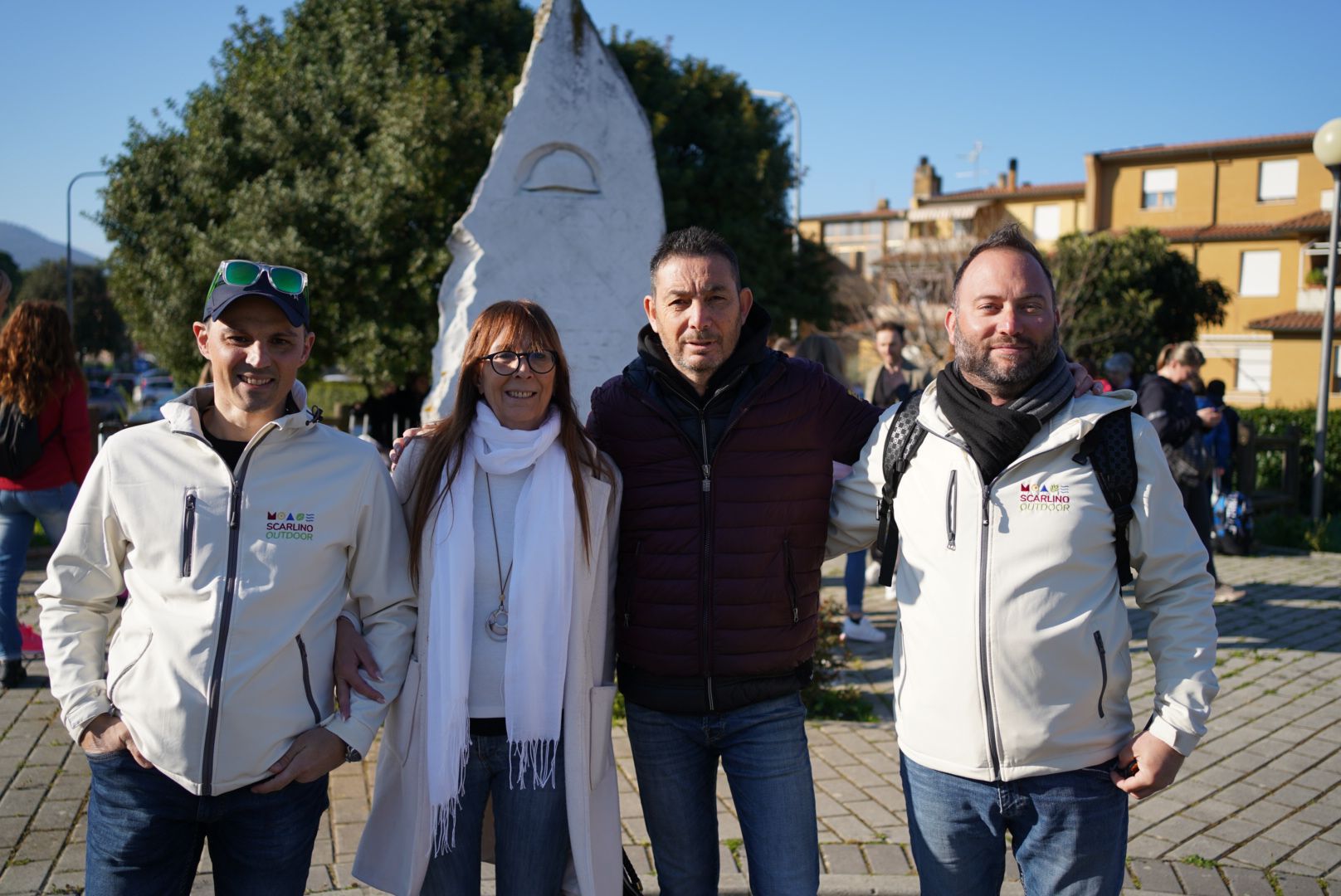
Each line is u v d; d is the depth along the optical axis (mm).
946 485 2385
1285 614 7754
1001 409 2301
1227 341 35406
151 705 2182
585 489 2562
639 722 2691
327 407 16266
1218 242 35469
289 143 16875
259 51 19000
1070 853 2299
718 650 2578
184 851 2293
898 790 4270
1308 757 4793
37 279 54938
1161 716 2258
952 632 2334
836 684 5750
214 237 16422
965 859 2408
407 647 2502
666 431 2635
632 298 5855
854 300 30453
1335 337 30969
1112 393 2408
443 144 15523
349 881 3404
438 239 15898
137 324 19781
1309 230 31484
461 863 2457
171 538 2230
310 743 2275
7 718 4820
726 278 2574
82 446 5215
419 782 2451
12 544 5215
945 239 29688
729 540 2586
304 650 2299
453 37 17609
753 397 2615
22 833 3678
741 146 19094
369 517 2436
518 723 2432
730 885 3457
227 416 2344
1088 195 38375
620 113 5879
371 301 16078
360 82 16906
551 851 2488
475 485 2551
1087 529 2273
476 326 2588
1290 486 12594
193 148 17734
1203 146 35844
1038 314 2322
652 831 2711
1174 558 2334
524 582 2459
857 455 2783
